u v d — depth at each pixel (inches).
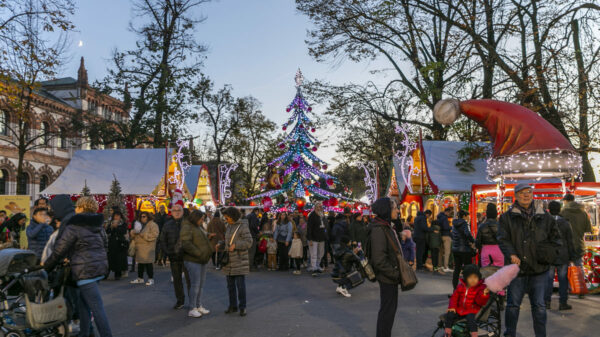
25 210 628.7
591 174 612.4
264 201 794.8
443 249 559.5
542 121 410.6
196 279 297.1
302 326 267.7
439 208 701.3
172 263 321.7
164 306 331.0
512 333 218.4
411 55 975.0
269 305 335.9
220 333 251.4
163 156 895.1
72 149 1668.3
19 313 221.9
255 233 589.6
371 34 981.8
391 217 209.0
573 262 334.6
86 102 1790.1
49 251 233.5
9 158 1355.8
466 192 663.8
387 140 1407.5
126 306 331.0
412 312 303.1
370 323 275.6
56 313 212.2
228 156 1904.5
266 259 635.5
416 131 1068.5
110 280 474.3
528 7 717.3
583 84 569.6
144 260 440.5
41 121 1496.1
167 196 863.7
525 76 639.1
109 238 477.1
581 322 271.7
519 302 217.5
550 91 599.8
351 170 1694.1
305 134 819.4
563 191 414.0
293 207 794.2
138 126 1314.0
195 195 995.9
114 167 871.1
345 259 374.3
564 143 395.2
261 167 1967.3
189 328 263.4
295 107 819.4
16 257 217.6
